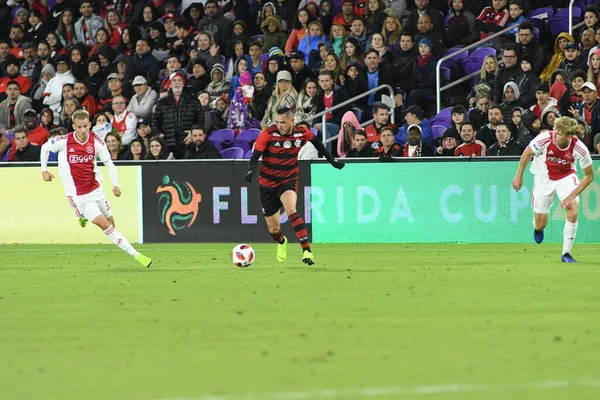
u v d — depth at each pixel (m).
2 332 25.36
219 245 61.66
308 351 21.94
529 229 59.59
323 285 35.81
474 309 28.64
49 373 19.88
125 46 82.50
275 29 77.62
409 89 70.19
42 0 89.81
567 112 62.09
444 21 76.75
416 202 60.88
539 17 72.81
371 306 29.50
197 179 63.69
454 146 61.88
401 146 64.50
